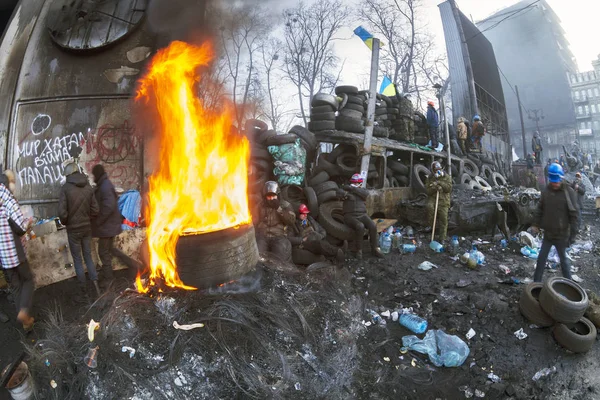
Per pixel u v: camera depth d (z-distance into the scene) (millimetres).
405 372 3799
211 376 3293
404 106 12047
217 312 3725
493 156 19047
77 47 8172
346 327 4242
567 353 4055
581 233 9703
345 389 3500
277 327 3783
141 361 3346
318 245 6305
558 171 5117
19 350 3914
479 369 3842
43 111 8117
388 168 10453
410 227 8750
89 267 4848
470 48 21312
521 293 5160
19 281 4250
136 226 6480
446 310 4840
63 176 7883
